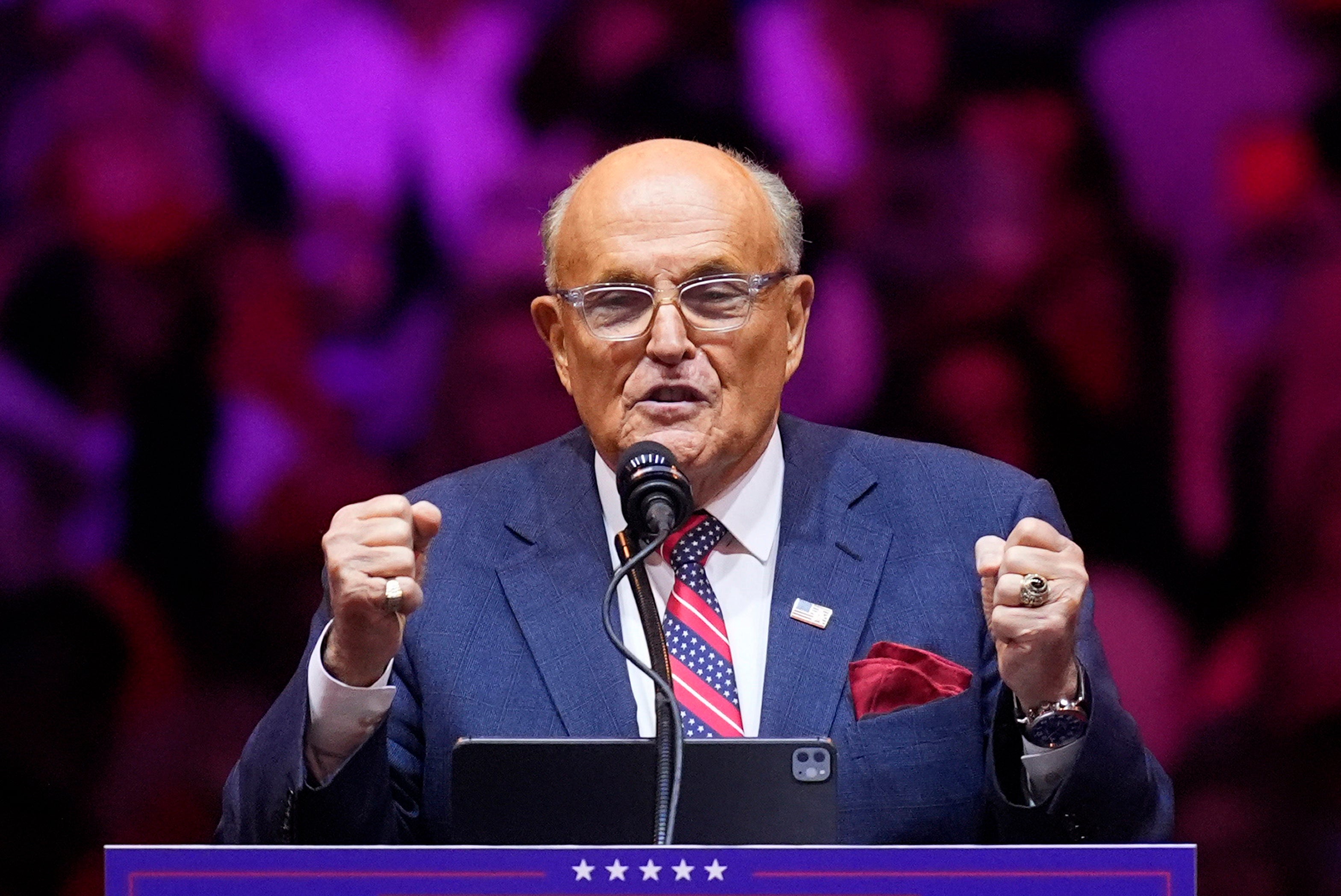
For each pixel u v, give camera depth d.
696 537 7.75
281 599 12.95
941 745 7.27
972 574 7.73
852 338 12.77
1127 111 12.66
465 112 12.95
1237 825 12.59
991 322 12.75
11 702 12.70
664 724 6.01
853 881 5.04
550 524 8.04
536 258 12.98
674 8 12.85
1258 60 12.59
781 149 12.83
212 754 12.84
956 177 12.74
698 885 5.05
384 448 13.00
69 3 12.77
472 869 5.09
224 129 12.91
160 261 12.87
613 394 7.49
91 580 12.83
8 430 12.72
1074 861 5.03
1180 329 12.71
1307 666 12.60
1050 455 12.80
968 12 12.71
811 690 7.36
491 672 7.57
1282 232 12.60
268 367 12.94
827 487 8.04
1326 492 12.55
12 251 12.75
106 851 5.13
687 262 7.38
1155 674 12.73
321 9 12.90
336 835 6.60
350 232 12.93
